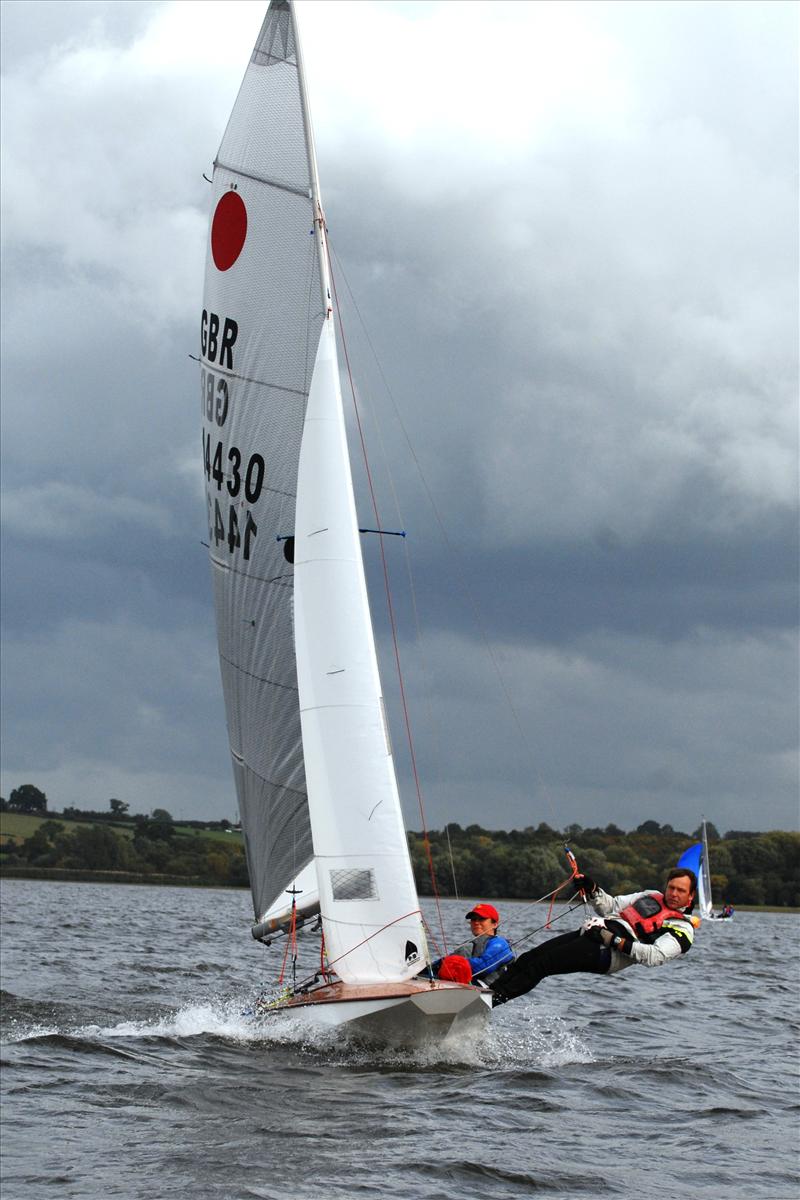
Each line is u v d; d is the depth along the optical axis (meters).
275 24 47.19
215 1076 36.19
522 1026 49.25
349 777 40.94
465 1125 30.33
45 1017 49.41
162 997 58.47
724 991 71.50
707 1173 26.78
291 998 42.47
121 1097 33.38
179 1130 29.80
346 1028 39.12
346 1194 24.50
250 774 49.06
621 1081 36.97
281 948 101.69
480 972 38.53
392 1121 30.62
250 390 47.56
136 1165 26.62
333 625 41.78
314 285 45.50
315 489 42.78
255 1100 32.97
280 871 47.38
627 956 35.25
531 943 118.81
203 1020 46.72
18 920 131.25
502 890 185.88
